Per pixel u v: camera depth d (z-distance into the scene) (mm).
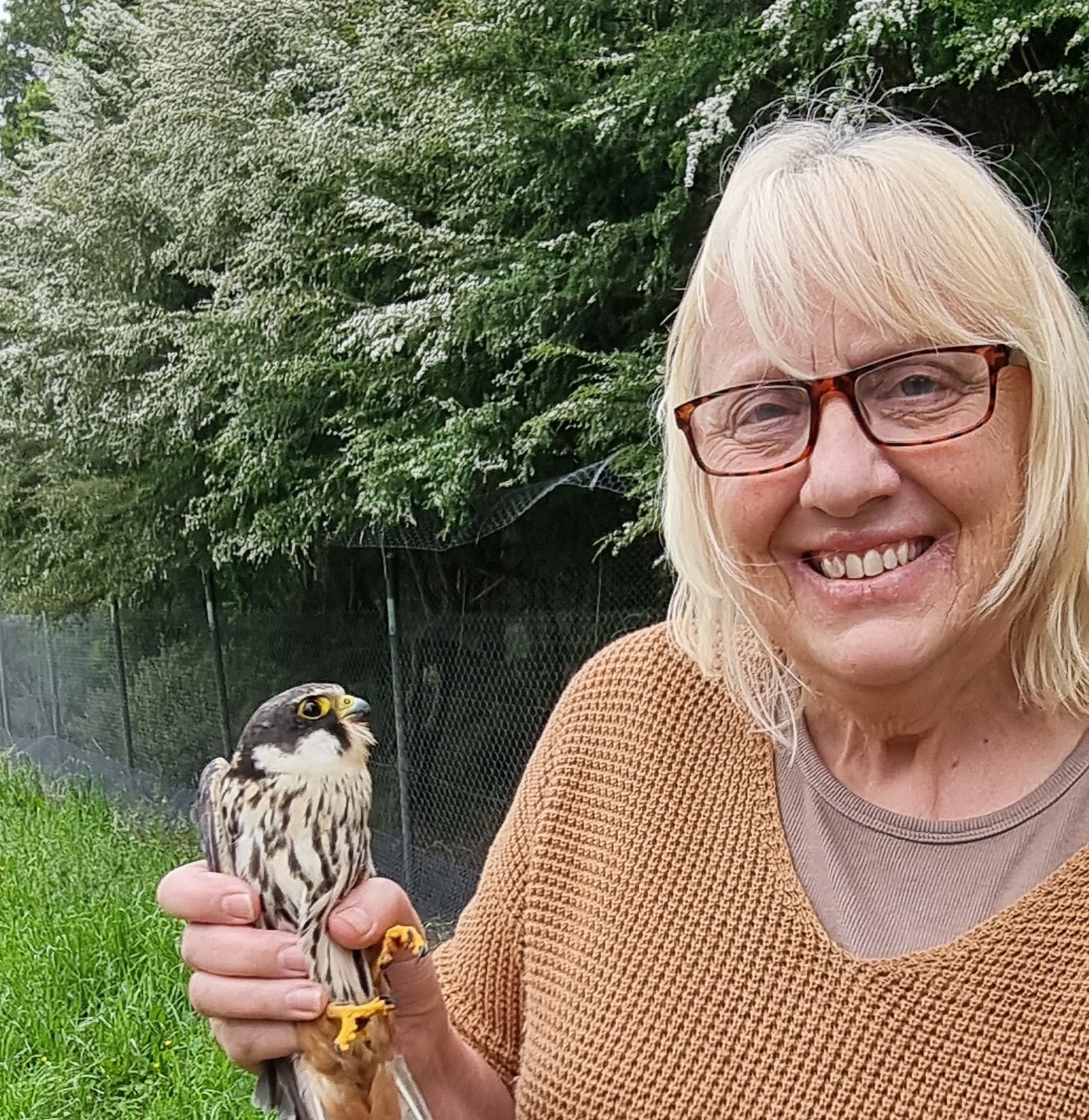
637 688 1826
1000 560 1417
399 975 1643
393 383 5195
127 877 6754
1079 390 1415
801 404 1470
